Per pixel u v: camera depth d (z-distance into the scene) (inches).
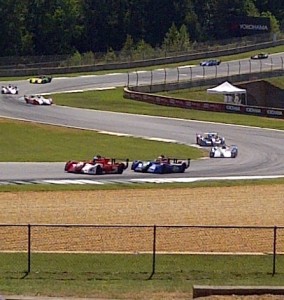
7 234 1459.2
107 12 7534.5
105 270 1240.2
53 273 1218.6
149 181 2124.8
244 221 1635.1
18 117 3543.3
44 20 7155.5
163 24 7706.7
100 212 1690.5
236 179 2190.0
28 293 1106.7
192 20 7701.8
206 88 4808.1
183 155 2689.5
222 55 6274.6
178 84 4719.5
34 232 1477.6
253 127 3442.4
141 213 1689.2
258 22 7367.1
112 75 5285.4
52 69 5467.5
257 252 1363.2
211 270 1250.0
